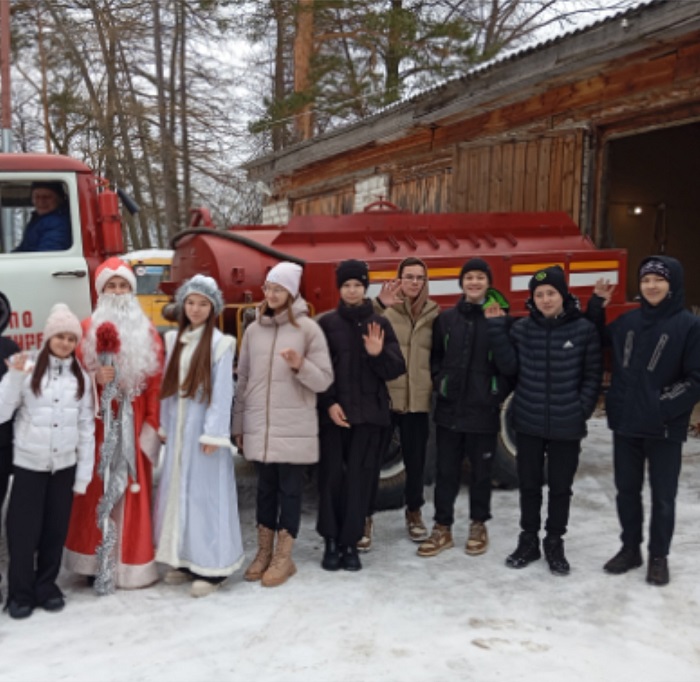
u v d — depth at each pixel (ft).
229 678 9.45
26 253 16.01
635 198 38.32
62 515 11.36
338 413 12.42
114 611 11.34
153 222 71.72
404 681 9.39
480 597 11.88
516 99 27.68
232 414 13.07
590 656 10.05
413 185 34.50
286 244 15.75
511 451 16.97
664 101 22.31
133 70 67.62
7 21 43.04
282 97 58.54
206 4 57.16
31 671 9.61
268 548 12.75
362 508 12.93
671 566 13.10
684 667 9.82
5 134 43.57
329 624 10.92
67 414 11.17
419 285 13.60
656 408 11.90
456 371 13.20
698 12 18.51
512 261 16.65
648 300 12.07
